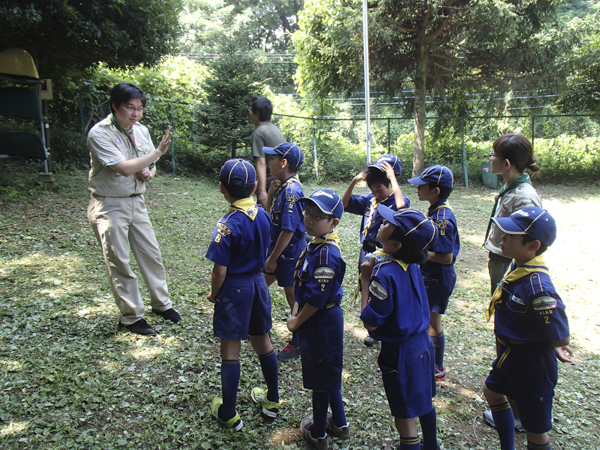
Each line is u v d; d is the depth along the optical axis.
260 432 2.67
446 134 16.03
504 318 2.31
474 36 13.13
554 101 16.55
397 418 2.24
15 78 7.88
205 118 11.97
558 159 14.81
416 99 14.20
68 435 2.48
